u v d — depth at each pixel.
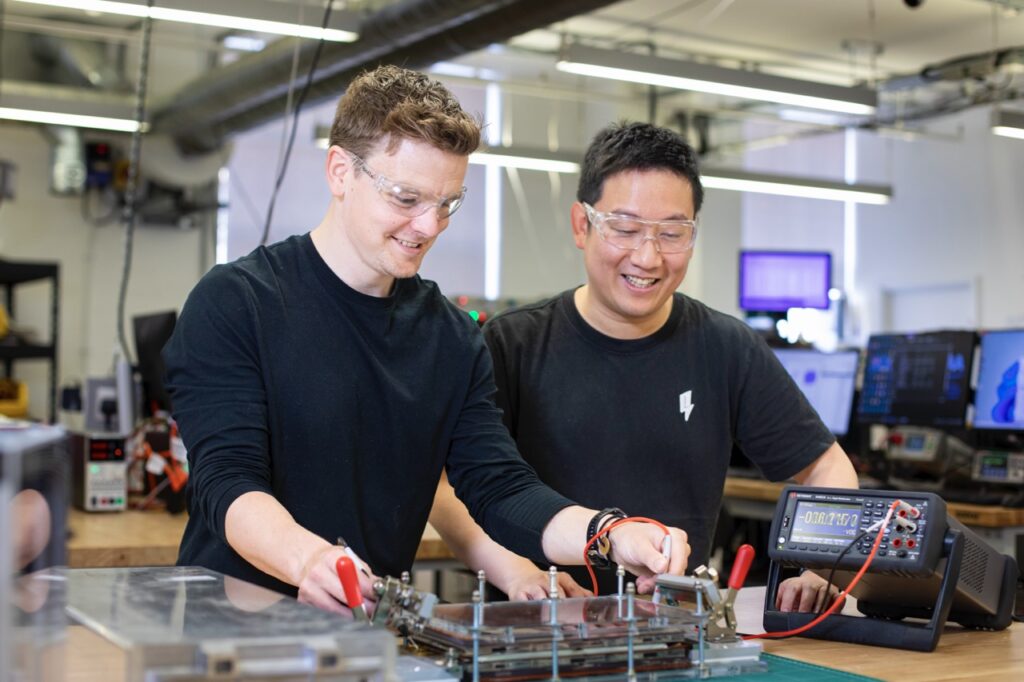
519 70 9.95
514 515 1.64
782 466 2.12
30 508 0.83
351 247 1.61
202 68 8.97
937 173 10.60
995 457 4.28
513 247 11.23
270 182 9.93
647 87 10.08
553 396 2.04
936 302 10.70
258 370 1.59
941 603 1.61
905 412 4.65
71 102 6.73
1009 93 8.74
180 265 9.34
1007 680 1.39
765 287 7.05
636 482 2.03
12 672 0.79
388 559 1.71
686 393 2.05
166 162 8.51
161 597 1.17
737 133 11.38
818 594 1.80
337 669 0.94
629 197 1.88
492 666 1.20
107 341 9.07
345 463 1.64
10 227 8.79
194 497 1.67
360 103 1.53
